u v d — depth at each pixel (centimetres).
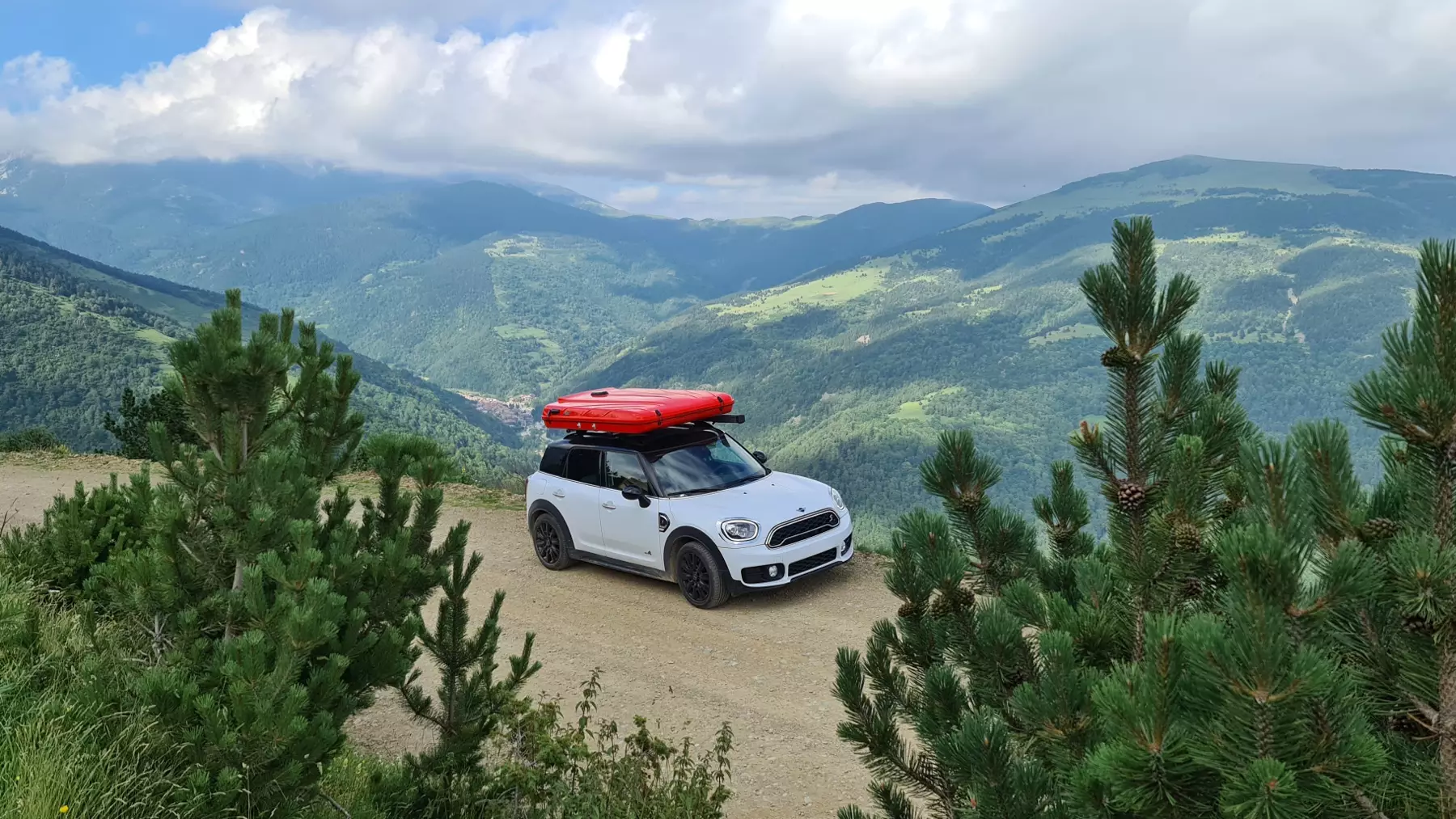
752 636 884
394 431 527
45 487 1731
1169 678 209
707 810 473
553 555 1142
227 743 351
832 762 636
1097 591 309
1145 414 287
